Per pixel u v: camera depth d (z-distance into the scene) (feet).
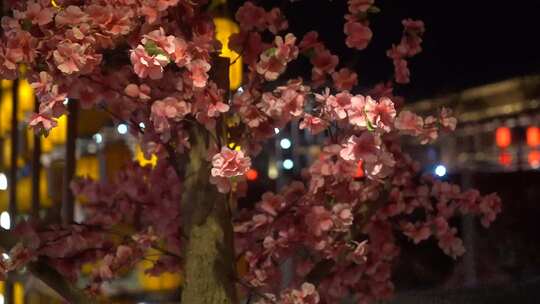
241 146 8.75
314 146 31.73
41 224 9.25
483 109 46.55
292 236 9.22
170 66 8.30
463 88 25.27
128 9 7.32
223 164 7.38
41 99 7.39
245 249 10.04
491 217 10.28
